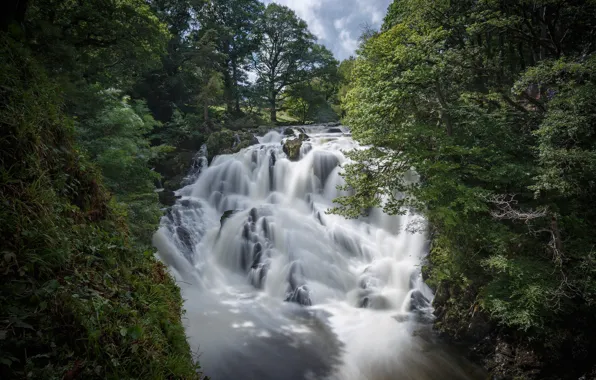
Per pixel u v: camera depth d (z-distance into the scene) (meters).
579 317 9.20
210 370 9.47
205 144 28.28
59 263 2.46
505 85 14.98
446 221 10.27
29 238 2.38
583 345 8.70
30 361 1.82
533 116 12.62
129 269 3.40
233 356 10.23
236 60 47.25
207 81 34.53
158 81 33.72
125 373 2.24
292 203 21.31
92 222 3.54
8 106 2.90
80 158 3.91
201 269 16.48
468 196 10.20
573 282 8.73
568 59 12.02
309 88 47.34
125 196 13.27
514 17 13.85
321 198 21.38
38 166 2.90
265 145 26.06
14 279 2.10
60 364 1.94
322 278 15.17
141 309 3.02
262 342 11.09
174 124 29.95
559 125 9.45
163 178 25.11
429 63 13.02
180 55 35.25
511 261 9.64
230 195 23.08
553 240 9.50
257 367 9.76
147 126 20.06
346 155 13.41
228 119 37.81
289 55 47.44
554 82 11.55
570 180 9.40
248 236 17.47
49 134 3.35
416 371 9.83
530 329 9.38
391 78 13.18
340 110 45.72
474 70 15.63
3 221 2.26
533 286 8.87
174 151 27.61
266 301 14.19
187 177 24.95
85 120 12.80
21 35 4.17
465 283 11.47
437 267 12.41
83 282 2.56
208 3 41.59
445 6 16.78
